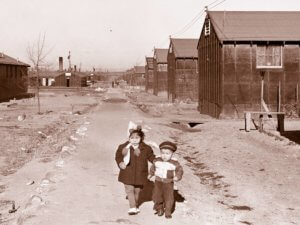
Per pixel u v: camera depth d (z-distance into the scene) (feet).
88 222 24.56
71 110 129.80
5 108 139.33
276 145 62.64
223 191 39.22
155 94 232.53
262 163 50.78
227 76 100.78
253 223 29.09
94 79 569.64
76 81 354.74
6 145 63.05
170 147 24.36
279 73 102.12
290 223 29.40
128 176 25.07
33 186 40.06
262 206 33.76
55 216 25.80
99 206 28.14
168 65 190.29
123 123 85.97
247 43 100.48
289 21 109.91
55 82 353.51
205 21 116.88
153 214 26.18
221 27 104.63
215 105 107.24
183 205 28.84
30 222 24.70
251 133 74.59
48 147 61.11
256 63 101.24
